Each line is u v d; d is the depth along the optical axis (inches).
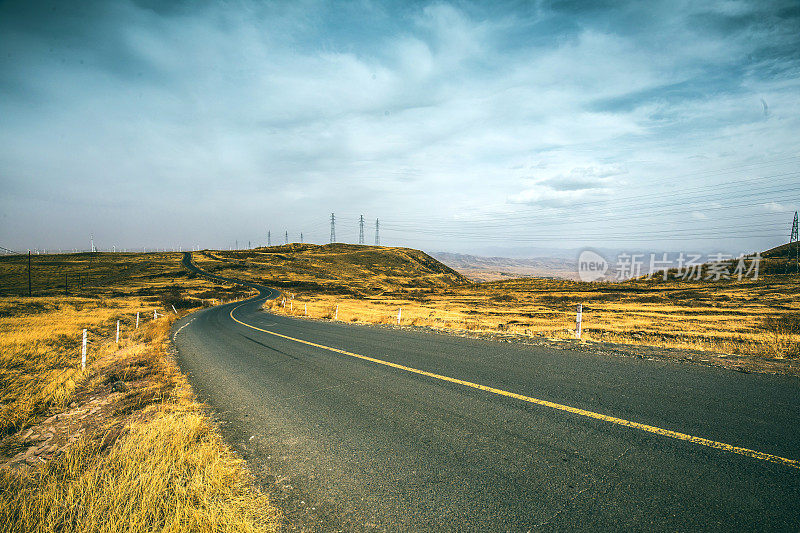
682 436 137.6
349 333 520.7
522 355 296.5
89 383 323.6
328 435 166.1
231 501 115.4
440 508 106.9
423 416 179.8
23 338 641.6
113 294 2709.2
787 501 97.7
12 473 154.6
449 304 2234.3
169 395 252.7
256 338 538.0
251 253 6589.6
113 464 140.6
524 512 101.9
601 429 149.1
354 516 106.9
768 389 186.1
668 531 90.4
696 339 359.3
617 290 2888.8
